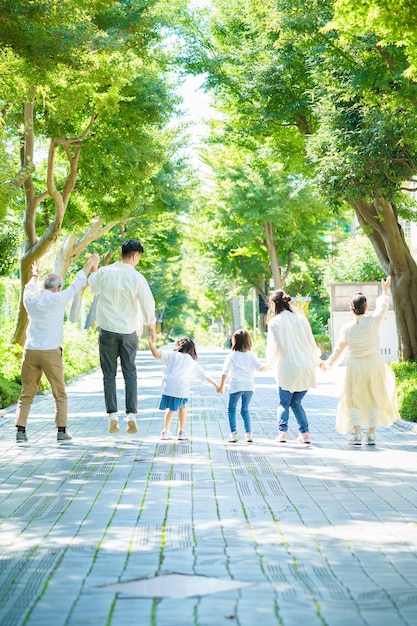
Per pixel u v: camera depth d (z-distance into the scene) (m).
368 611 4.59
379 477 9.01
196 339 129.25
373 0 10.09
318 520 6.94
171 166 32.53
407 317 20.31
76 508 7.43
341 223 50.91
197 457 10.45
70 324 36.41
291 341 11.81
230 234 43.00
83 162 25.08
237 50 21.83
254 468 9.59
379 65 14.47
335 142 16.03
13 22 11.47
